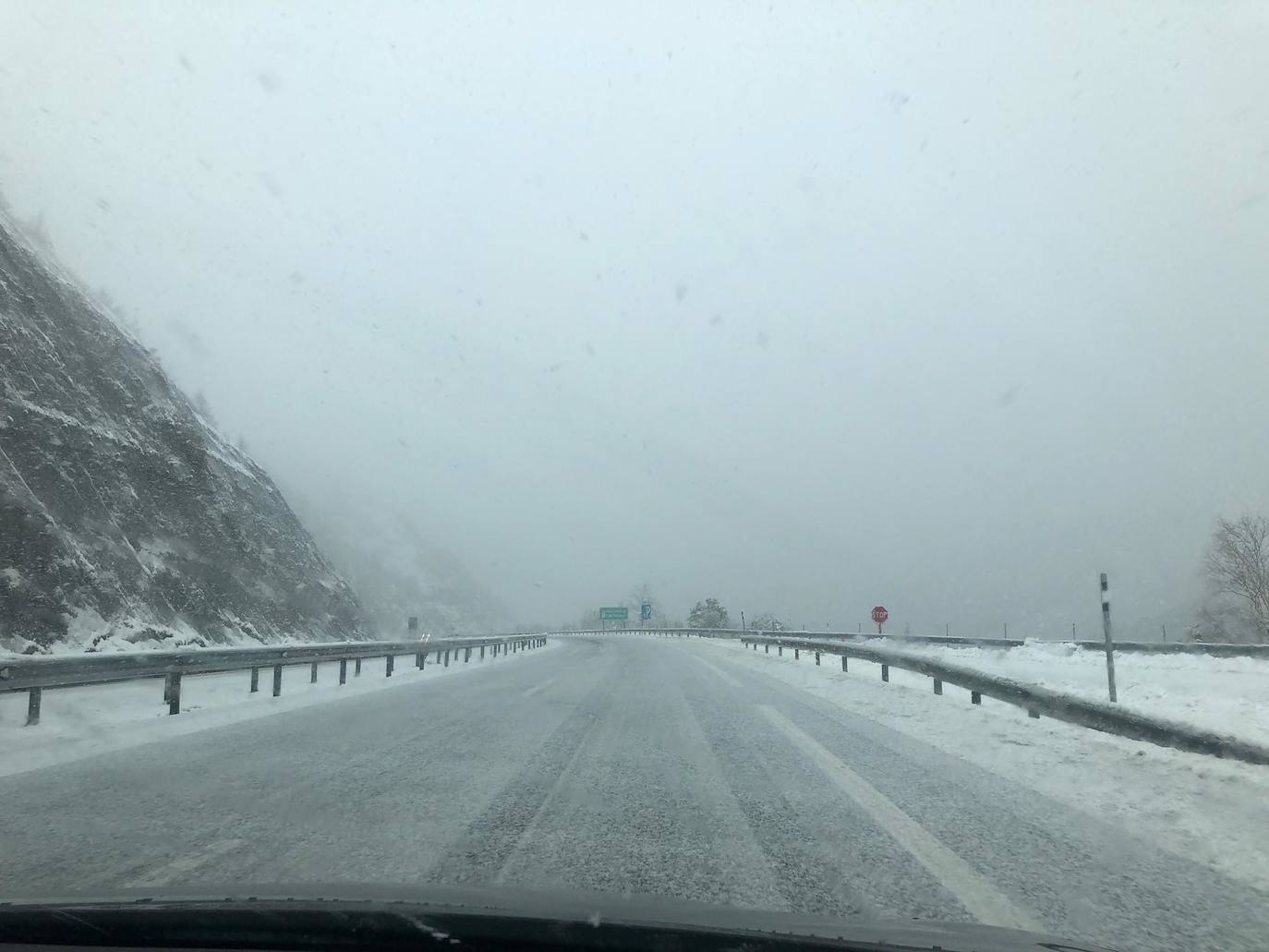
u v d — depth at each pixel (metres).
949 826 6.11
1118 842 5.67
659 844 5.66
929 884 4.84
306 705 13.93
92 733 10.06
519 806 6.73
